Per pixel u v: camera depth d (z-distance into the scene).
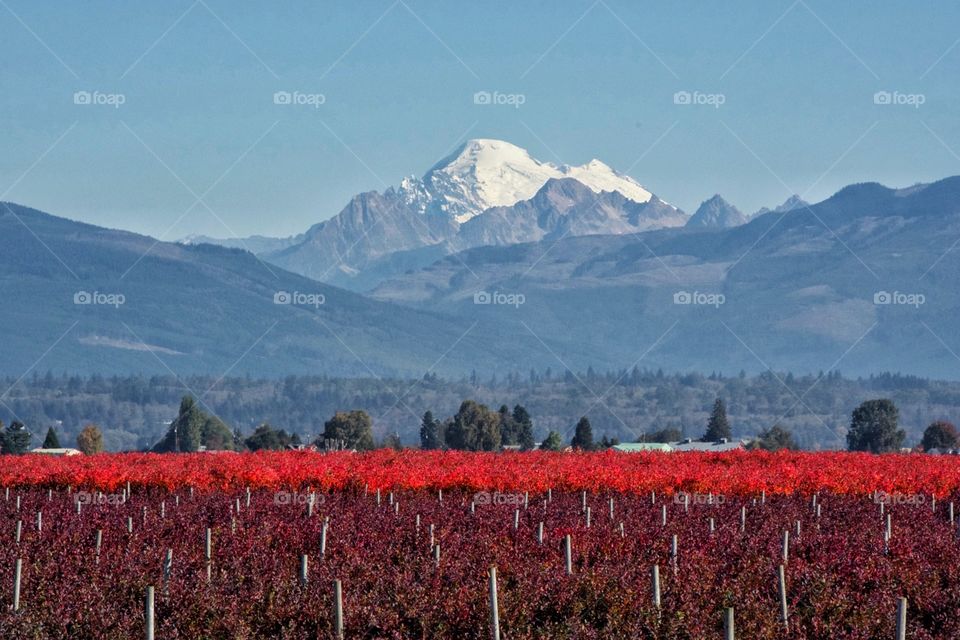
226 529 38.25
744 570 30.66
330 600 26.66
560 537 35.91
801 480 54.16
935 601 27.98
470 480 52.62
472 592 27.17
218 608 26.55
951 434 169.00
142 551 33.56
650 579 28.67
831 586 28.89
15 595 27.02
